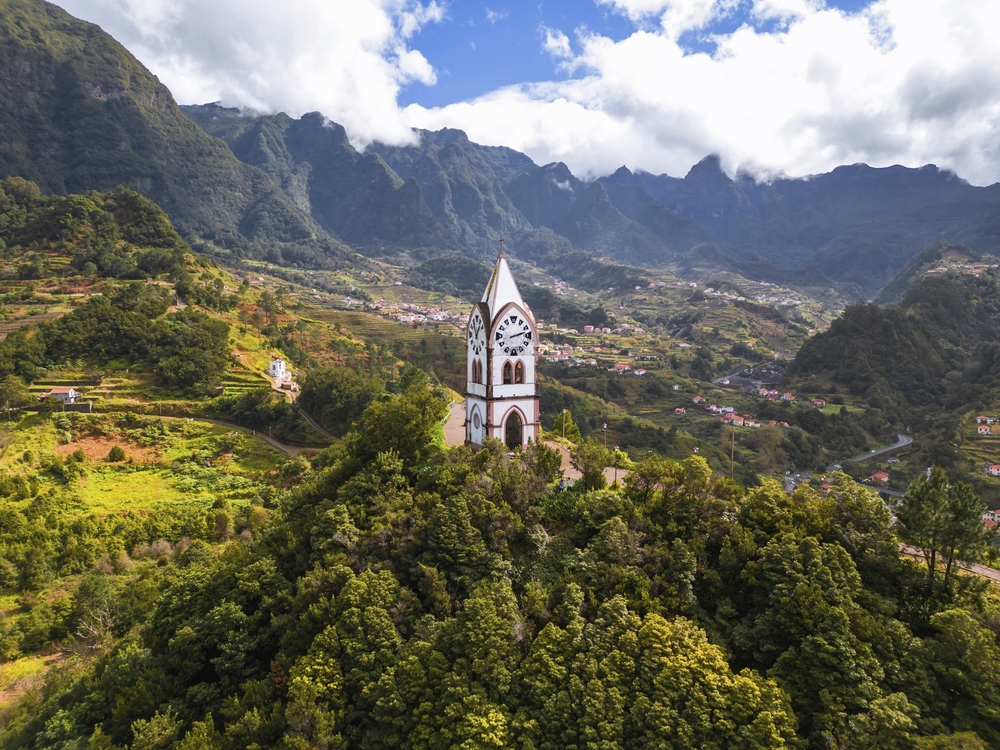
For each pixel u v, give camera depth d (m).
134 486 87.75
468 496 38.25
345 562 35.72
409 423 47.00
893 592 32.66
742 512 36.53
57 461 87.69
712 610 33.03
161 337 119.19
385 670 29.94
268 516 74.25
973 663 26.64
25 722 36.44
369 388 107.62
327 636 31.02
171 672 35.28
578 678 27.58
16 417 98.19
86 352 116.31
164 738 29.73
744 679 26.11
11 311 127.69
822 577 30.50
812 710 27.05
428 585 34.50
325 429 109.62
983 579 33.03
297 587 35.94
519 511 38.66
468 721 26.61
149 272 161.50
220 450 99.62
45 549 66.62
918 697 26.67
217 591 38.47
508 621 30.42
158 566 66.88
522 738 26.42
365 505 41.19
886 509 34.59
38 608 56.88
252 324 155.00
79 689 37.25
